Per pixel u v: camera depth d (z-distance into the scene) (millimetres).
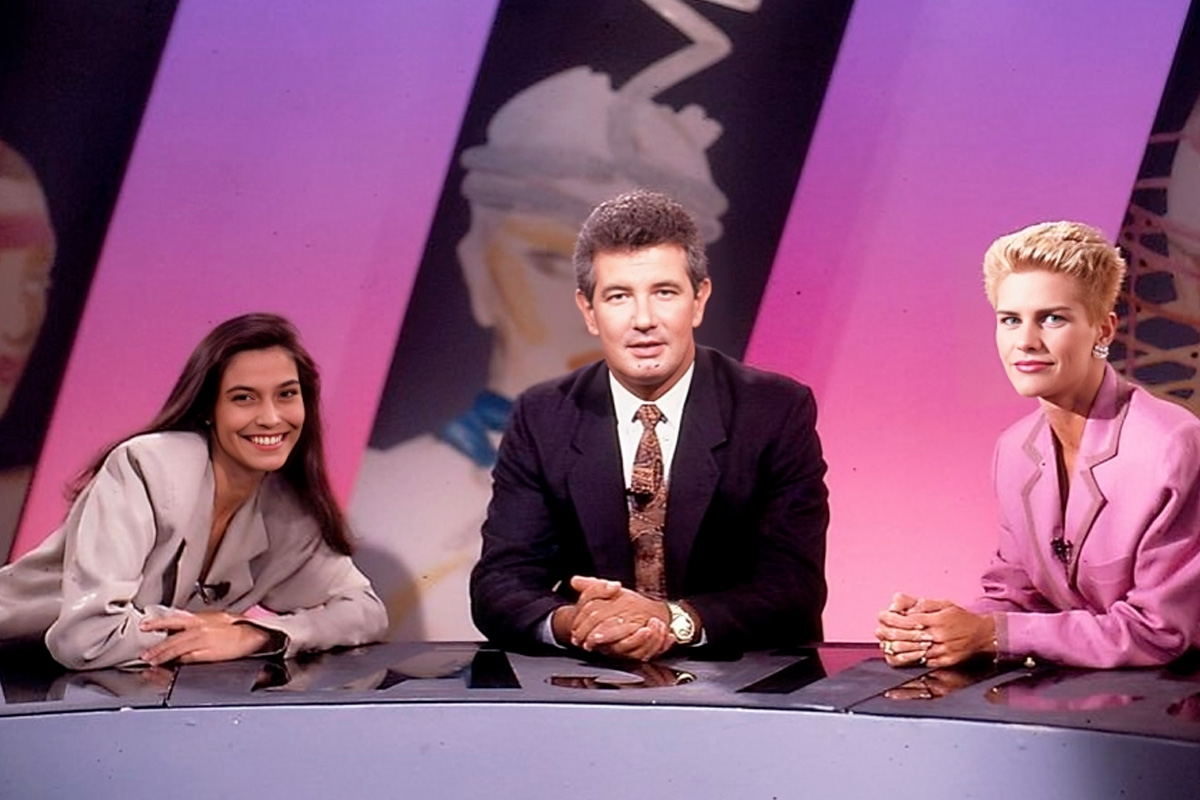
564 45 3568
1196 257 3393
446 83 3574
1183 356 3402
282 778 2066
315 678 2258
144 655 2361
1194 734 1867
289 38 3570
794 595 2490
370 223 3584
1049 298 2281
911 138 3500
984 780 1939
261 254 3580
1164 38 3406
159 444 2482
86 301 3555
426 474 3604
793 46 3527
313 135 3576
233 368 2484
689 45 3549
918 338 3514
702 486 2529
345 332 3594
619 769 2051
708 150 3551
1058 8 3441
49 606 2553
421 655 2445
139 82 3553
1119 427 2314
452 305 3596
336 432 3600
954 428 3508
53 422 3549
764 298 3555
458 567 3602
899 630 2275
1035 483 2398
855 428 3541
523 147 3574
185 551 2502
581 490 2557
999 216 3475
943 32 3484
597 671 2285
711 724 2041
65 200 3543
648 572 2582
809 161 3537
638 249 2451
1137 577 2283
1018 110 3463
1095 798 1888
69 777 2057
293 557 2619
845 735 1998
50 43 3535
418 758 2070
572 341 3582
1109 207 3432
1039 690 2107
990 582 2498
